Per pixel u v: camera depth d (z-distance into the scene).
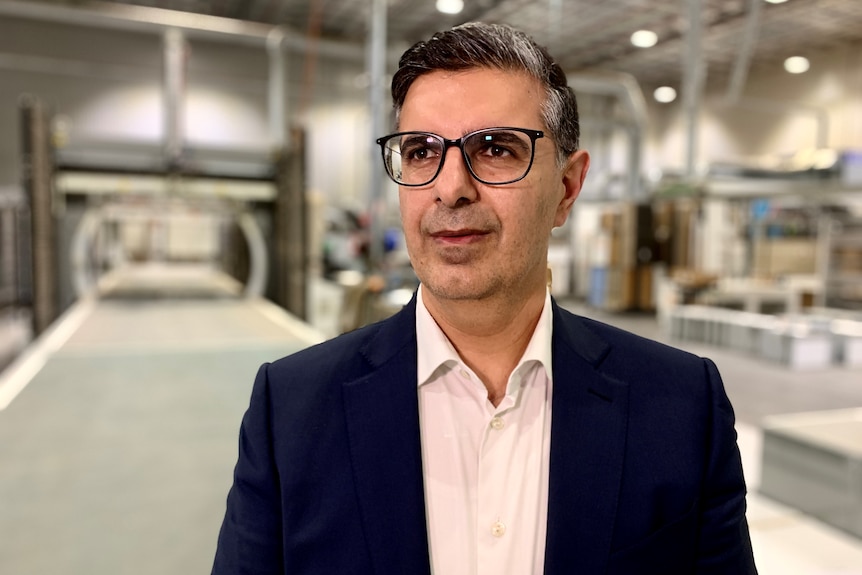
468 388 0.79
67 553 1.98
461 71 0.71
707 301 8.54
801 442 2.75
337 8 8.96
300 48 9.13
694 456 0.73
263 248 8.72
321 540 0.72
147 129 10.78
